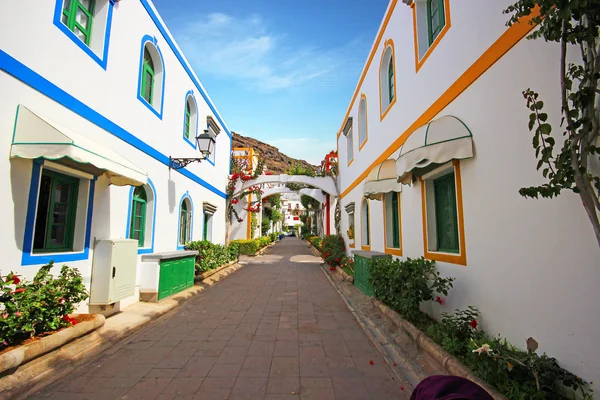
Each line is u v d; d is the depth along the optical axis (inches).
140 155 294.4
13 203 164.4
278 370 160.9
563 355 109.7
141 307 266.7
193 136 450.9
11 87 163.2
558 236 112.4
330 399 133.3
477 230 160.6
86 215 219.3
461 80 176.2
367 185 295.6
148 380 149.8
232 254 597.9
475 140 161.9
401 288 211.5
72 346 169.0
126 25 269.0
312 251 990.4
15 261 165.0
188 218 434.0
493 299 148.1
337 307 292.4
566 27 88.8
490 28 150.6
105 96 239.6
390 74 339.3
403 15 276.7
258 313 270.5
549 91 117.0
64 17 211.9
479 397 55.7
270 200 1250.0
